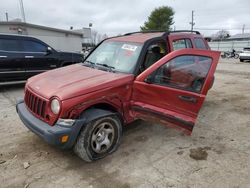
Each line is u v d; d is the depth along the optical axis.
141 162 3.40
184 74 3.38
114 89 3.43
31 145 3.84
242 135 4.39
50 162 3.37
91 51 4.99
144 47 3.98
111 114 3.37
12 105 6.07
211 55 3.25
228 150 3.80
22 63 7.75
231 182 2.97
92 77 3.60
